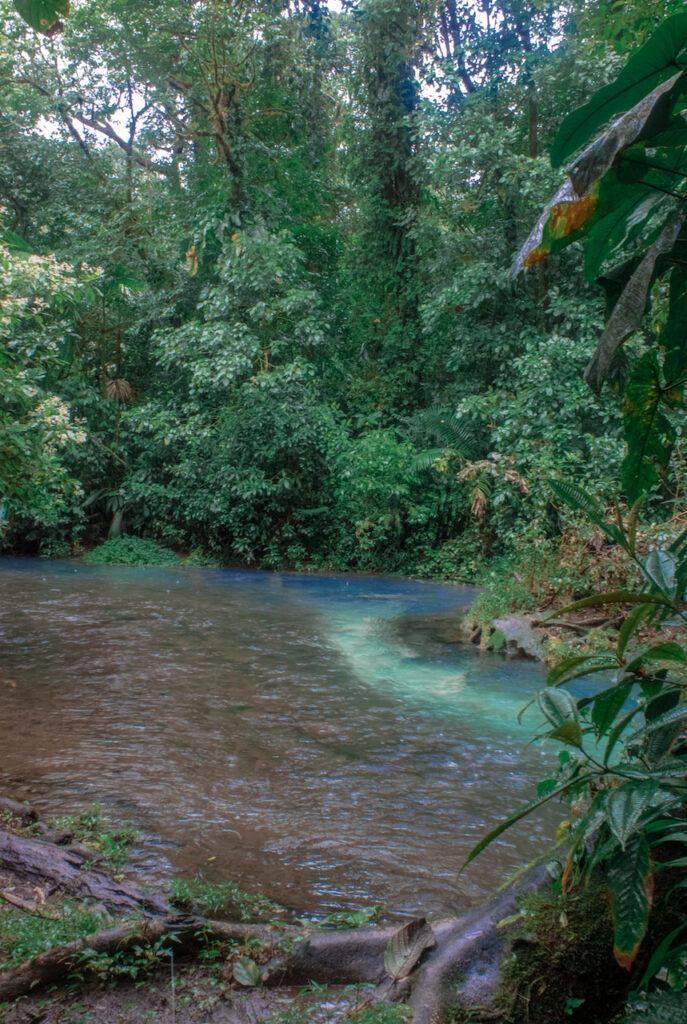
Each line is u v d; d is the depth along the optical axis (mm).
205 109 16656
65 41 17406
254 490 15039
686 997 1594
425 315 15383
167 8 15703
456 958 2094
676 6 6281
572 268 14156
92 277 8414
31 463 7258
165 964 2381
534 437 13016
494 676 6695
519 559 9891
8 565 14906
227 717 5371
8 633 8102
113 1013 2150
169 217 18500
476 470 12688
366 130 18453
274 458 15438
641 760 1946
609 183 1716
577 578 8320
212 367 15812
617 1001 2004
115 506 17000
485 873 3205
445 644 8070
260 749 4730
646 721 1874
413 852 3396
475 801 4000
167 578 13336
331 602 10875
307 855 3344
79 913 2592
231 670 6738
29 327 13734
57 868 2939
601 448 11422
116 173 19203
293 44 17359
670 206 1925
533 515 11914
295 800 3967
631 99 1677
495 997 1977
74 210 18094
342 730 5141
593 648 6781
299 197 18688
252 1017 2123
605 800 1563
